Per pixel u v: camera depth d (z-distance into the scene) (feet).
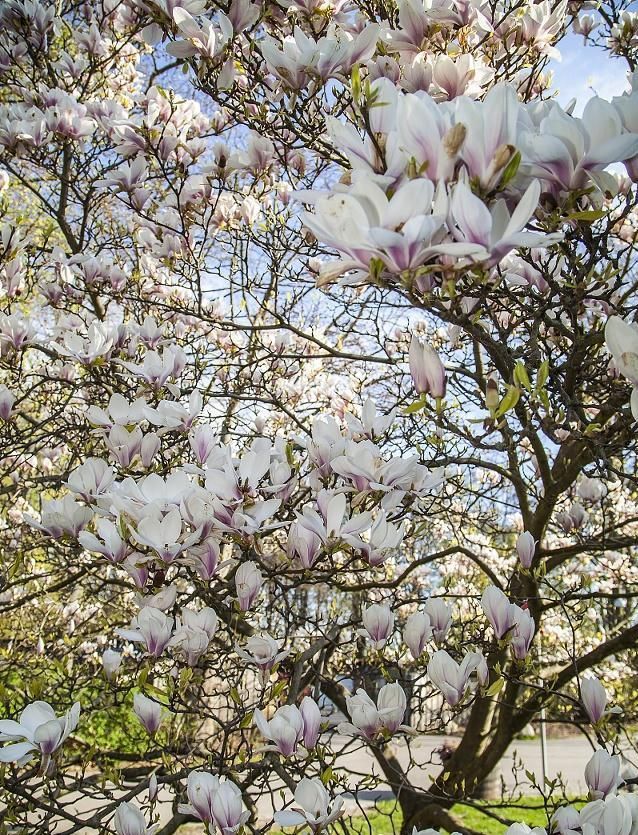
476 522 19.25
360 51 7.19
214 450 7.44
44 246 15.42
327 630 9.63
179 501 6.68
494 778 19.04
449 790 8.14
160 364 9.21
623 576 20.17
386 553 6.87
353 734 6.57
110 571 15.75
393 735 6.57
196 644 6.49
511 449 7.36
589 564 22.91
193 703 8.75
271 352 14.06
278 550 11.40
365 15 9.21
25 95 13.73
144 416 7.95
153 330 11.40
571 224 5.54
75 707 5.60
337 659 12.92
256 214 12.52
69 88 16.08
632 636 12.91
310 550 6.81
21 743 5.45
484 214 3.43
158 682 9.17
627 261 5.95
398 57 8.35
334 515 6.53
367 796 25.95
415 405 4.95
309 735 6.01
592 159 4.08
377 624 7.25
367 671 10.96
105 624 14.83
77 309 15.93
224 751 6.93
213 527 6.53
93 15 16.37
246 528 6.30
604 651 13.14
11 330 10.89
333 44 7.17
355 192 3.57
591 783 5.93
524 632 6.99
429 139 3.70
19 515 17.83
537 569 8.71
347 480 7.39
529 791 25.86
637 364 4.00
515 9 9.02
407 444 11.32
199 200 12.29
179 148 11.78
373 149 4.15
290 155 11.90
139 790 6.70
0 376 14.90
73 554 10.53
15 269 12.15
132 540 6.44
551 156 4.08
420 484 7.65
